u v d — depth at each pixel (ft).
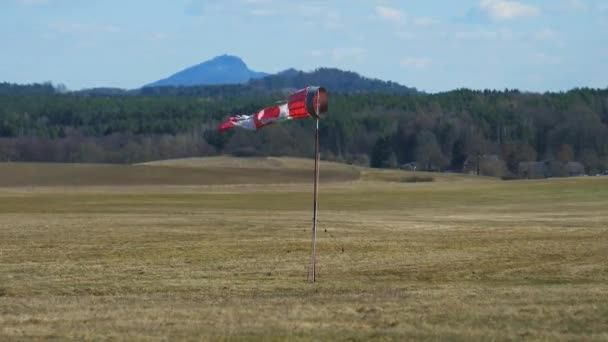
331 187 458.50
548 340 64.75
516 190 430.20
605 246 167.63
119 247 169.58
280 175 530.27
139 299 96.99
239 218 258.37
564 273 127.13
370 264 141.18
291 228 219.00
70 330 69.51
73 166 511.40
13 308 86.99
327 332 67.77
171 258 151.43
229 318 75.87
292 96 108.88
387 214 295.28
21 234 196.54
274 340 64.44
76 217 259.19
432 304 85.15
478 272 130.21
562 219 267.39
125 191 415.44
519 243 177.17
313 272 118.01
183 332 67.97
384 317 75.82
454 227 225.76
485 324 72.02
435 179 564.71
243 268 136.56
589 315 76.23
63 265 140.97
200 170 526.57
